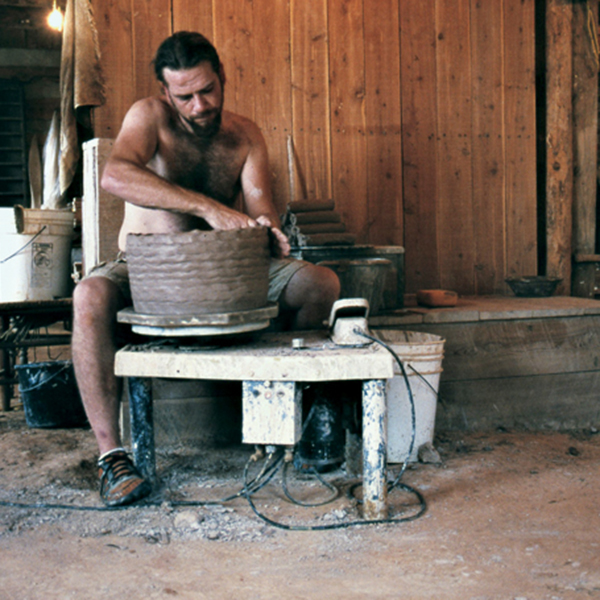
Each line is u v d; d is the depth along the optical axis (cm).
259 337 275
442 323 360
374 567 202
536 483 278
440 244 470
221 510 246
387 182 458
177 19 414
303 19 438
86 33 393
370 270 351
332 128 447
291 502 255
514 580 192
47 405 365
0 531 226
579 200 527
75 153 432
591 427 379
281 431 233
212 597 184
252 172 309
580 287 528
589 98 521
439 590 187
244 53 429
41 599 182
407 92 459
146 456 262
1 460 304
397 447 301
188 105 265
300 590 188
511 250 487
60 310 428
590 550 212
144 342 283
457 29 467
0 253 475
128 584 191
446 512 246
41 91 1093
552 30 496
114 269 279
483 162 477
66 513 243
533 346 373
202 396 337
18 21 1068
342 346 248
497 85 478
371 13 450
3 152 1080
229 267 232
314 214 378
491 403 369
